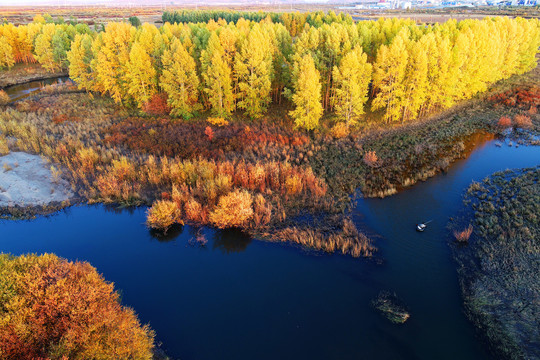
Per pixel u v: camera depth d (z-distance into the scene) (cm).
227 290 2123
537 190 2836
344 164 3594
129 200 3047
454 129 4369
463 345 1709
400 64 4041
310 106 4109
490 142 4050
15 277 1477
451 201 2928
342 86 4062
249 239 2580
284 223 2720
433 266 2241
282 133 4222
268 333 1833
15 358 1325
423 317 1880
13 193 3061
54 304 1456
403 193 3094
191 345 1769
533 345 1623
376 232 2598
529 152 3722
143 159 3622
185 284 2178
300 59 4234
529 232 2317
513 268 2069
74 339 1384
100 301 1593
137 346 1514
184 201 2848
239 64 4312
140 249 2509
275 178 3144
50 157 3644
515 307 1828
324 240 2495
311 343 1769
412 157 3694
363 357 1686
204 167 3181
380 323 1864
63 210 2953
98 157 3566
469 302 1936
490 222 2525
